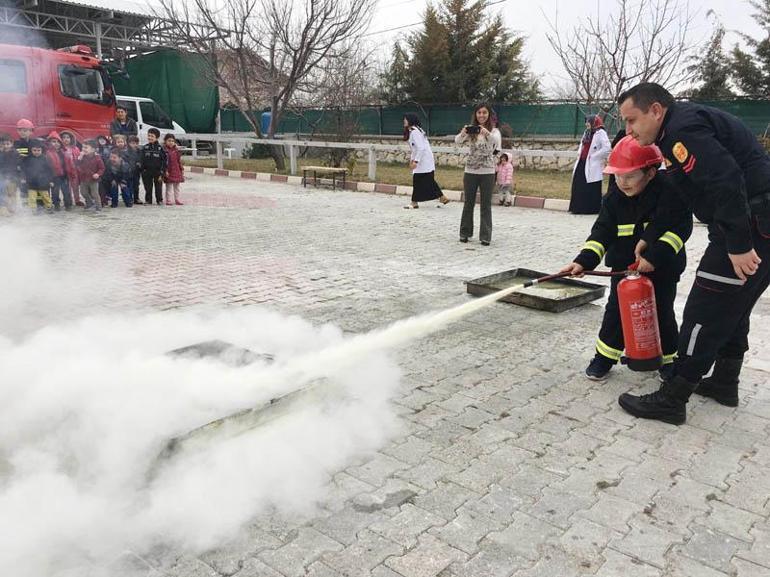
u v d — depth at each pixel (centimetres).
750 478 296
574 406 370
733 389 369
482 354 449
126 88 2238
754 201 308
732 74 2348
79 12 1811
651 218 375
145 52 2205
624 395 368
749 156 307
